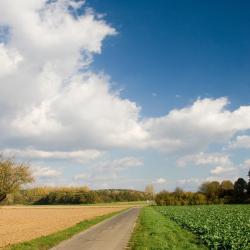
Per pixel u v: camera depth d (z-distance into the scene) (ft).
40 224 184.85
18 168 206.08
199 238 106.73
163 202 522.06
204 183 587.68
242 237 103.09
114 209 439.63
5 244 96.68
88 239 108.99
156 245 87.10
